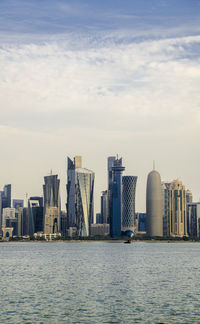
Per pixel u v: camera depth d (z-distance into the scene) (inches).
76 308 3998.5
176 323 3444.9
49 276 6766.7
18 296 4667.8
